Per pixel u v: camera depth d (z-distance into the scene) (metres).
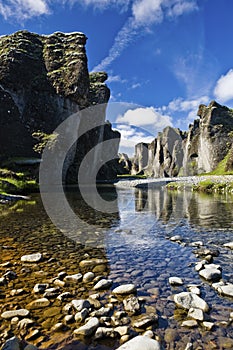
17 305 4.91
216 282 6.02
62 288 5.67
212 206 20.77
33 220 14.10
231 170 67.44
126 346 3.58
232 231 11.55
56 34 72.31
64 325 4.27
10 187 30.02
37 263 7.31
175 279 6.03
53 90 63.12
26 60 61.91
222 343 3.86
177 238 10.04
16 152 52.19
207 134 87.56
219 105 92.69
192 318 4.51
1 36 65.56
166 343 3.86
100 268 6.95
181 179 52.06
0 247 8.84
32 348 3.68
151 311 4.74
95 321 4.27
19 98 58.12
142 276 6.41
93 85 88.12
